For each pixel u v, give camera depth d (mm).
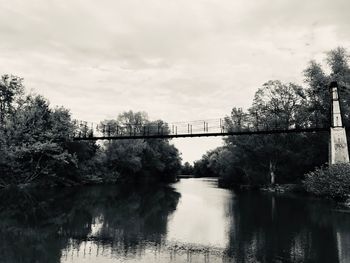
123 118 84188
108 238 19375
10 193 41750
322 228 21703
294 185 49344
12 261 14836
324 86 47969
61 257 15477
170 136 50438
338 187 33781
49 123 49250
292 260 15047
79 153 60750
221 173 77125
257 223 23750
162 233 20688
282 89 56750
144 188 63969
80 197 42531
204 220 25312
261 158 58438
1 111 48094
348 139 45438
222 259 15250
